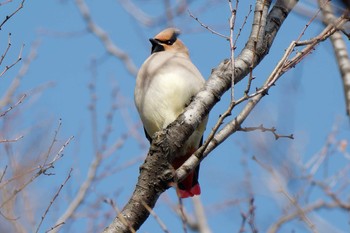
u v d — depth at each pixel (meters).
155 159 9.29
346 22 8.15
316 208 10.49
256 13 9.88
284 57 8.87
